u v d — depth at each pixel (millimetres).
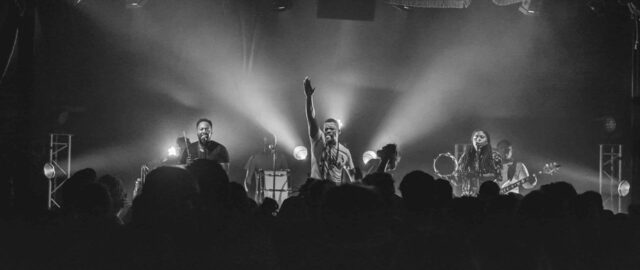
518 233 3762
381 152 9781
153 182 3191
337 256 2990
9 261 3623
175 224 3193
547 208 3824
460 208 3844
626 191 12172
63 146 13188
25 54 10422
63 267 3336
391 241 3107
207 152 10461
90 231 3498
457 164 12133
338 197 2961
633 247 4418
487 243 3689
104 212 3600
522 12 12641
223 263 3199
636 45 11328
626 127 12922
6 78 10438
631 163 11625
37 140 12234
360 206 2938
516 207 4258
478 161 11758
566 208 3975
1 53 9938
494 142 14625
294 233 3822
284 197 11828
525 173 11930
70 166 13281
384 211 3021
